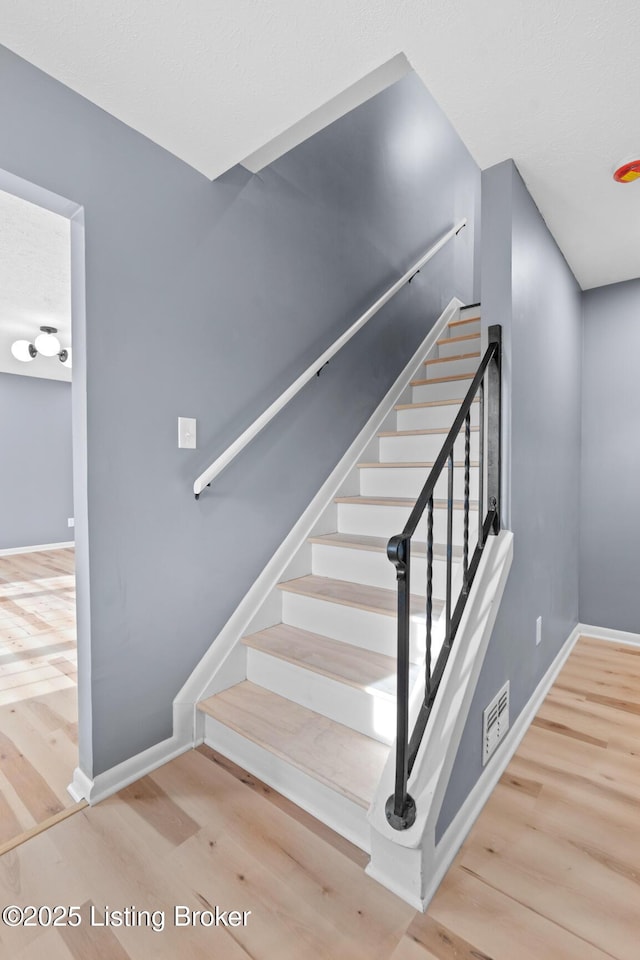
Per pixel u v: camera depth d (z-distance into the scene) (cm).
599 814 146
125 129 149
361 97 151
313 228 232
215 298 181
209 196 178
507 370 168
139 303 155
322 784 136
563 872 124
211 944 105
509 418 167
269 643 185
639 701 217
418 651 165
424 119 340
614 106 138
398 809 113
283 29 113
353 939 105
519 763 171
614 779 163
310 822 138
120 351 150
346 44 118
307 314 228
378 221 287
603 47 117
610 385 294
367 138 277
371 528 230
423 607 174
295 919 110
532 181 178
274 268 208
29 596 388
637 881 122
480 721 150
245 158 177
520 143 157
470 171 419
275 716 164
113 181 146
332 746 147
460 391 289
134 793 150
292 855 127
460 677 137
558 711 208
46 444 629
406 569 108
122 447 151
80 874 121
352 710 156
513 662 179
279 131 152
